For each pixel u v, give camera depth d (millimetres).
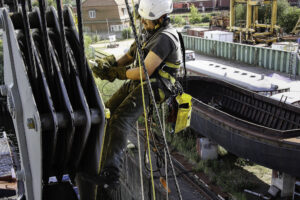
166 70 2672
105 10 51438
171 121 2965
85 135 1945
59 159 2182
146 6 2584
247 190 12211
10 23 1994
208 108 13750
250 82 19109
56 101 2072
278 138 10953
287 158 10844
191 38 38406
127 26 53281
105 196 2352
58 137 2039
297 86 20766
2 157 17625
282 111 13930
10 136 23078
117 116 2543
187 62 24469
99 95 1964
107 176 2240
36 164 1927
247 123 11906
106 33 52156
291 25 43531
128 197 6008
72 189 2408
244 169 13836
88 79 2109
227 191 11961
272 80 19500
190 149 15133
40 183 1929
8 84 2264
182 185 12148
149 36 2717
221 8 73500
